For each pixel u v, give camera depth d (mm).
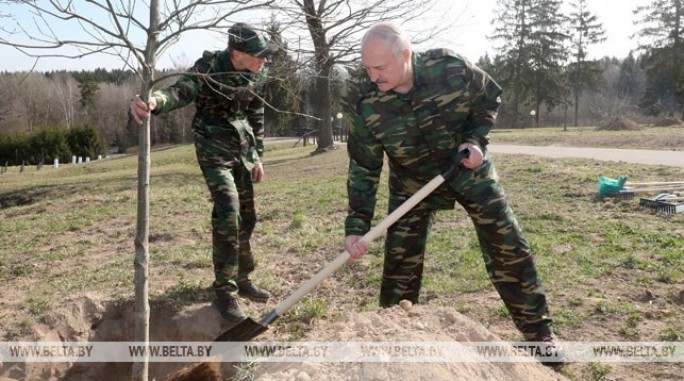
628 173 10828
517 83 61281
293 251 6707
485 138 3346
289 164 19953
